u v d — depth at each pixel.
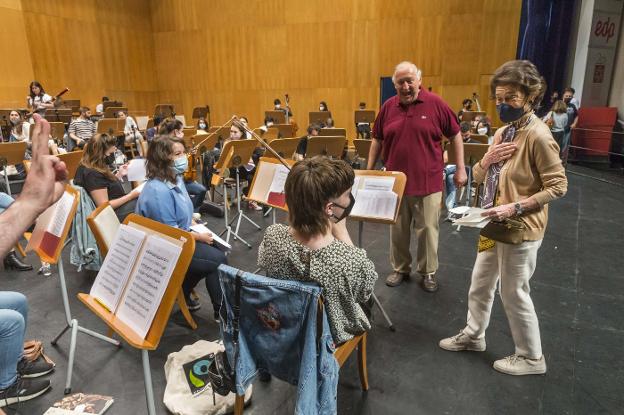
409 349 2.32
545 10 8.40
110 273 1.48
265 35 10.65
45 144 0.78
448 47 9.30
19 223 0.74
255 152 5.48
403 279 3.17
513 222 1.77
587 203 5.23
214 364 1.53
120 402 1.95
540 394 1.95
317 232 1.29
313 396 1.25
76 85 10.07
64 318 2.67
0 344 1.82
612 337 2.39
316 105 10.62
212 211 4.95
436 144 2.78
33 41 9.12
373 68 9.95
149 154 2.45
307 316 1.22
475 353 2.27
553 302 2.80
